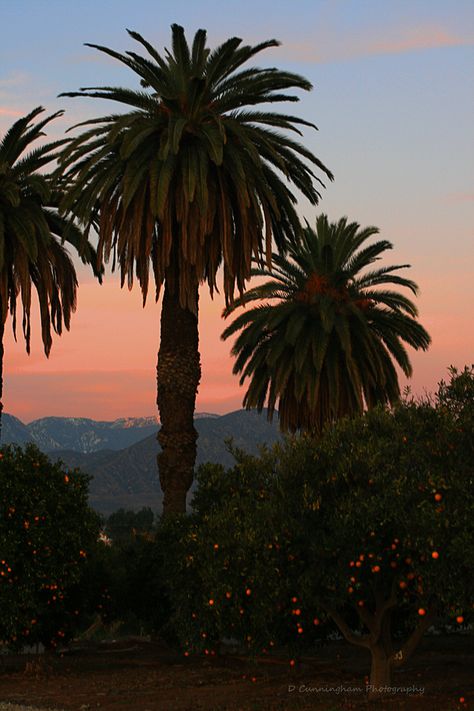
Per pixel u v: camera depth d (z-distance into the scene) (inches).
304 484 749.3
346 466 730.8
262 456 852.6
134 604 1233.4
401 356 1774.1
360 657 1086.4
